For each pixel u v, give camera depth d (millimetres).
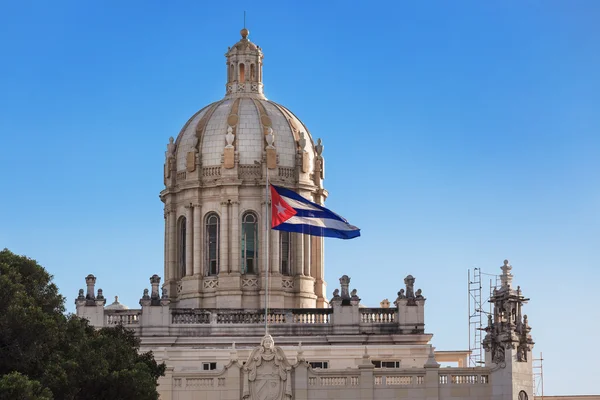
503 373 128250
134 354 124312
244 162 149375
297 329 140500
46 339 112562
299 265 149125
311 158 152500
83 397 117188
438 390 128125
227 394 128125
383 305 158375
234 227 148000
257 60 157500
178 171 151875
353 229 139250
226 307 146250
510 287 130375
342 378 128375
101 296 140500
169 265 151250
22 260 116688
